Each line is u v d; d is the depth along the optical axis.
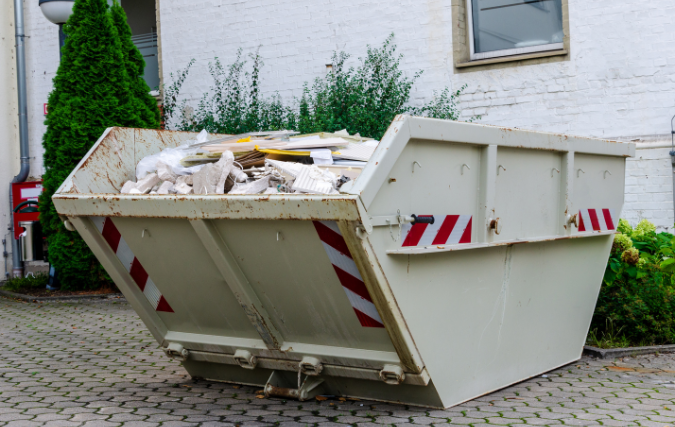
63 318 7.72
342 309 3.72
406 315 3.60
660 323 5.90
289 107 9.84
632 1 7.81
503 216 4.21
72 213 4.09
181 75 10.59
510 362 4.57
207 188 3.95
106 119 8.96
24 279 10.68
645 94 7.79
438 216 3.73
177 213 3.71
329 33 9.55
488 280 4.22
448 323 3.94
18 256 11.53
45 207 9.23
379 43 9.23
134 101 9.22
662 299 6.04
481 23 8.89
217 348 4.34
